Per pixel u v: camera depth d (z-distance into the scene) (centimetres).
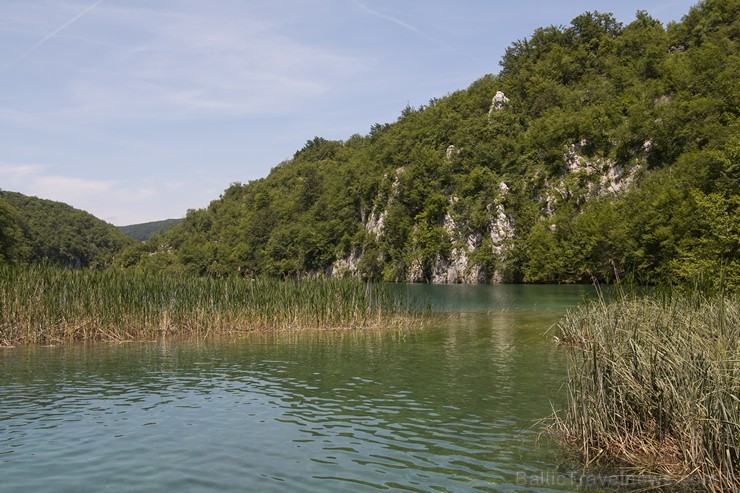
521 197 10875
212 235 17088
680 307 1255
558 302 4975
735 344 962
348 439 1163
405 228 12150
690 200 5609
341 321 3356
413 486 906
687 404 912
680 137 9475
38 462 1031
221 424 1285
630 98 11256
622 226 7625
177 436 1192
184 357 2294
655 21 14425
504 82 14338
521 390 1605
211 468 996
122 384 1759
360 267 12331
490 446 1104
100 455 1072
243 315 3241
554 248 9194
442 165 12331
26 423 1302
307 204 15062
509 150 11906
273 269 13712
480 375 1841
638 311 1237
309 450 1094
